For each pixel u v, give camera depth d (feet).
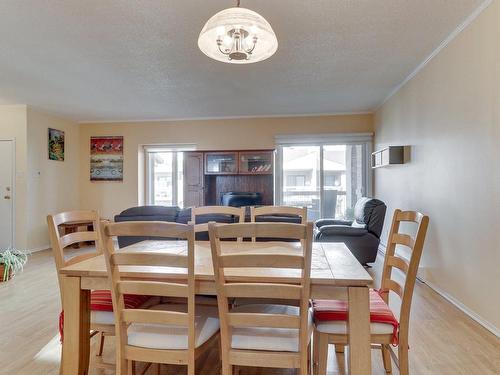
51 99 16.02
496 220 7.55
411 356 6.64
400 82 13.79
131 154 21.49
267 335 4.59
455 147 9.41
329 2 7.71
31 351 6.94
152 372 6.14
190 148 21.29
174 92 14.98
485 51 7.91
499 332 7.45
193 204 19.98
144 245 7.09
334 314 5.16
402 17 8.44
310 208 20.38
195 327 4.96
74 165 21.31
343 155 20.12
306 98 16.25
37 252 17.25
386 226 16.46
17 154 17.21
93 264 5.39
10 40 9.61
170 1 7.62
